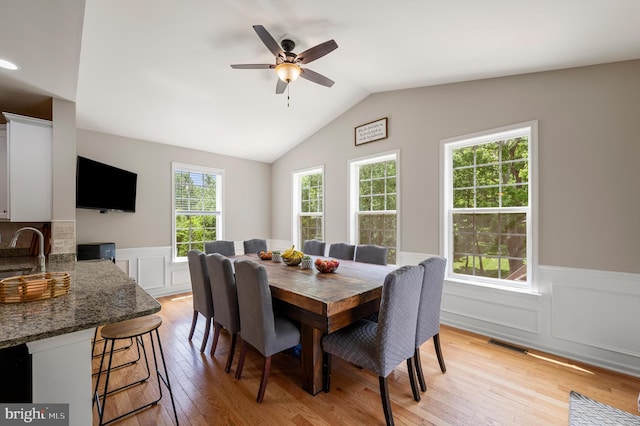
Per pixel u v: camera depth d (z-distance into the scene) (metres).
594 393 1.95
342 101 3.93
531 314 2.62
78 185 3.15
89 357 1.15
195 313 2.81
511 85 2.74
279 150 5.17
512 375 2.18
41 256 1.94
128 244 3.99
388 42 2.39
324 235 4.53
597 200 2.31
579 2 1.60
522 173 2.74
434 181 3.26
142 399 1.88
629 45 1.99
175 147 4.47
